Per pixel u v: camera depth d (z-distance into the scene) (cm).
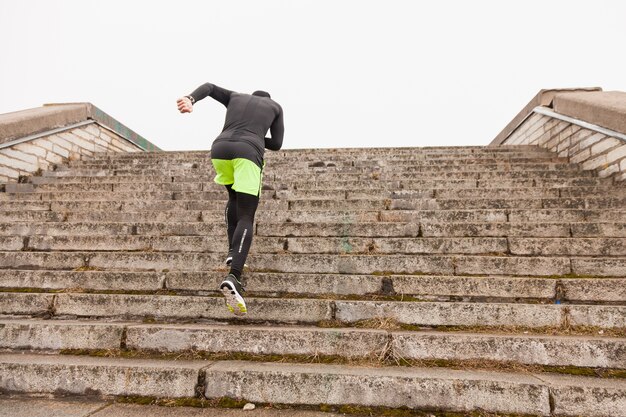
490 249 341
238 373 211
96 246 373
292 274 300
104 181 594
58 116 694
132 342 247
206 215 432
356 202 452
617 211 378
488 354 229
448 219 406
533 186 506
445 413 197
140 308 281
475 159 630
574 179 498
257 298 280
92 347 249
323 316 271
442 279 289
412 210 434
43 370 220
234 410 202
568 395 194
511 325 257
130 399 212
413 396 201
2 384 220
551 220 391
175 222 404
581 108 569
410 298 290
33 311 286
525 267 306
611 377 212
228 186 293
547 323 255
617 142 491
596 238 332
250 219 262
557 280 278
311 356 238
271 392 208
